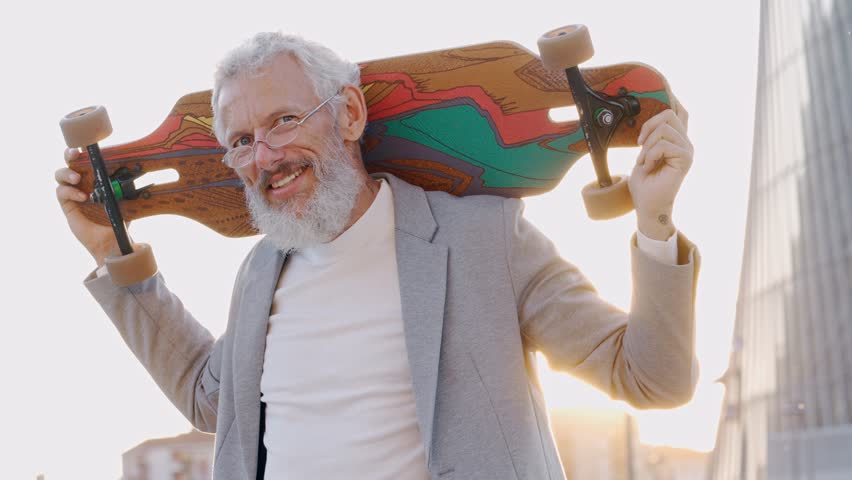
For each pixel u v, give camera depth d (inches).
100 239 83.7
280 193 70.9
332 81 72.5
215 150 80.1
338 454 68.2
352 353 69.6
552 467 69.3
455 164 75.5
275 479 70.1
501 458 65.8
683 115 67.2
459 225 70.6
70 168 82.7
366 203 73.0
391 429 67.8
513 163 74.0
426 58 73.6
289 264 75.2
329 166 70.9
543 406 70.6
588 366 67.2
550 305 68.2
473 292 68.6
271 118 70.4
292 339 71.7
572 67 64.6
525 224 71.6
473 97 73.0
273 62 71.1
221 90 71.8
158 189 82.4
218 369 80.7
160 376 83.6
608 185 66.4
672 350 62.4
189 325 84.3
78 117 77.7
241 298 76.2
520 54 71.1
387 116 75.5
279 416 71.1
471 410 66.6
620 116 65.6
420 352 67.1
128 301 82.5
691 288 62.6
